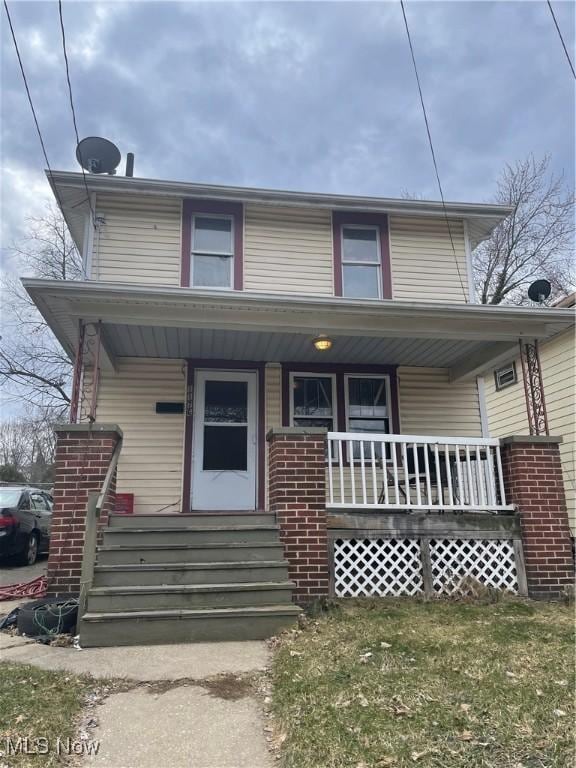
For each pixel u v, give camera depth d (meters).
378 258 8.96
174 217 8.48
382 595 5.86
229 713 3.06
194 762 2.53
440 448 7.32
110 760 2.54
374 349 7.91
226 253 8.52
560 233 20.45
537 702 3.12
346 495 8.09
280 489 5.72
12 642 4.45
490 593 5.77
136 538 5.34
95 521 4.89
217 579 5.02
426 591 5.90
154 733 2.81
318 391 8.49
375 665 3.72
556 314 6.87
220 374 8.25
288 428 5.89
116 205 8.37
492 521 6.18
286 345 7.62
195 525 5.66
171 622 4.49
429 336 7.02
